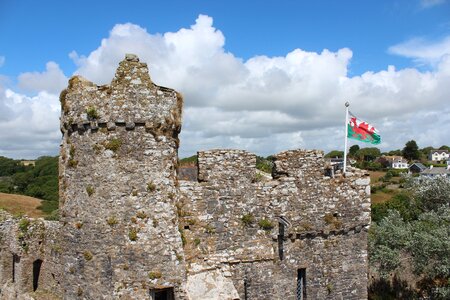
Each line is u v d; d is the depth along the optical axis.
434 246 24.89
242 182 16.81
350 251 18.73
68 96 14.77
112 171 13.82
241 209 16.72
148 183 14.09
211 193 16.30
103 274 13.64
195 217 15.99
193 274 15.21
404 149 153.12
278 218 17.19
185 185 15.93
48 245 17.41
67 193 14.72
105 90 14.06
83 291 13.93
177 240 14.32
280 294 17.17
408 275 26.44
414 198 41.91
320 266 18.06
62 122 15.05
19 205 50.16
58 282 16.41
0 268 19.19
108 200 13.76
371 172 111.44
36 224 17.98
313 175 18.08
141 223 13.88
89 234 13.87
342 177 18.73
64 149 15.11
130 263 13.70
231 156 16.75
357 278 18.80
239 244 16.59
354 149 143.12
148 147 14.17
